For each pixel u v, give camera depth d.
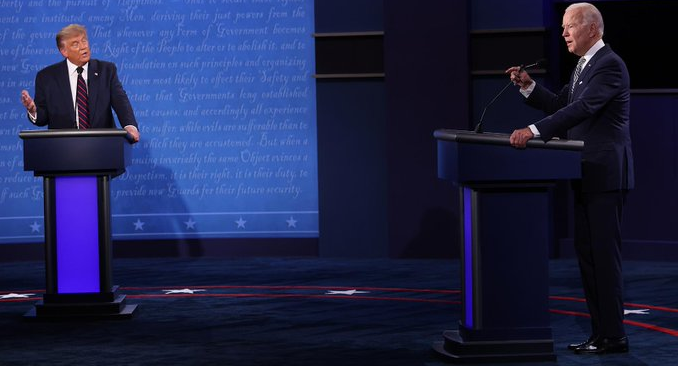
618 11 11.65
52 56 12.18
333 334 7.68
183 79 12.24
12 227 12.33
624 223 11.91
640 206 11.80
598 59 6.57
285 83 12.22
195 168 12.31
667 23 11.49
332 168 12.20
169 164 12.31
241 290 9.95
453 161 6.38
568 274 10.73
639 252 11.77
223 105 12.26
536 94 7.04
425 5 11.78
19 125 12.23
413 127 11.91
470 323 6.62
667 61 11.55
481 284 6.50
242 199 12.33
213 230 12.38
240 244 12.36
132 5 12.17
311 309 8.80
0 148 12.23
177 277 10.86
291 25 12.16
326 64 12.10
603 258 6.69
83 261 8.42
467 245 6.66
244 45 12.20
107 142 8.22
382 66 12.02
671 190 11.64
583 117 6.36
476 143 6.28
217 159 12.30
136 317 8.52
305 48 12.18
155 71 12.22
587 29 6.61
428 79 11.83
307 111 12.23
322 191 12.23
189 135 12.28
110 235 8.49
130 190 12.31
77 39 8.55
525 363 6.51
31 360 6.85
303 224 12.33
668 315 8.28
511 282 6.51
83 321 8.35
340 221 12.24
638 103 11.71
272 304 9.09
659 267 11.16
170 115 12.27
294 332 7.77
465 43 11.72
